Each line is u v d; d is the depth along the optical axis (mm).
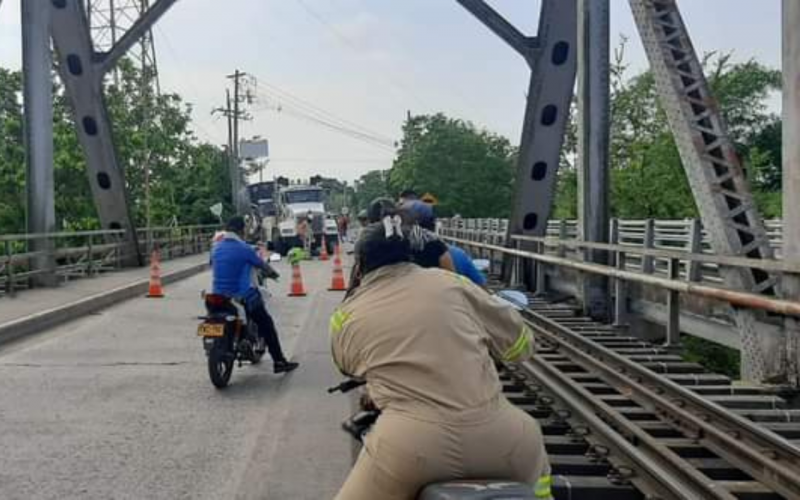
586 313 13664
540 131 16641
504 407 2906
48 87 17781
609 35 13828
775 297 8227
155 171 44938
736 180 9414
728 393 7891
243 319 9016
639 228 17109
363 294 3070
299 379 9273
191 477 5770
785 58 7895
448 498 2574
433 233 5777
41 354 10773
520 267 17203
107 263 22422
